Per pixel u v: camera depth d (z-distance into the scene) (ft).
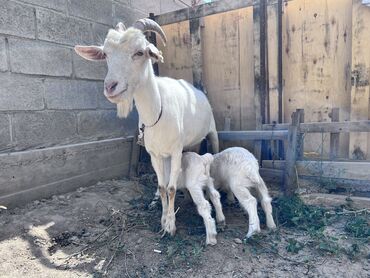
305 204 4.74
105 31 6.44
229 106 6.48
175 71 7.11
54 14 5.31
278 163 5.63
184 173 4.23
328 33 5.32
